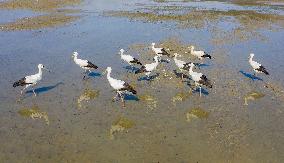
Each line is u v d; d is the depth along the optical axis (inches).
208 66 1160.2
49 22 1686.8
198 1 2470.5
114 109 855.7
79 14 1899.6
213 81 1034.7
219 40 1461.6
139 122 801.6
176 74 1085.1
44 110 844.6
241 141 742.5
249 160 682.2
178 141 734.5
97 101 895.1
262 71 1050.7
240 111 866.1
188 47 1358.3
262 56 1275.8
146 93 944.3
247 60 1228.5
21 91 912.9
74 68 1111.6
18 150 692.1
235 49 1349.7
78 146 709.3
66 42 1381.6
